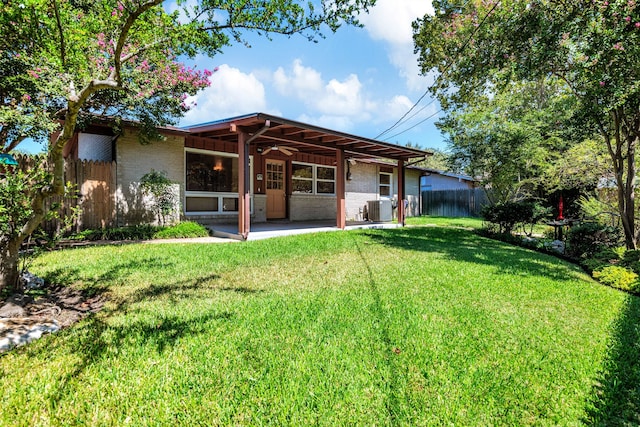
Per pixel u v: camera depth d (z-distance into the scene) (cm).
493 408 175
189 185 879
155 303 318
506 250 695
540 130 1077
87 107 665
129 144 764
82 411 168
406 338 251
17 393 179
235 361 213
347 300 335
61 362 211
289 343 238
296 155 1173
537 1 601
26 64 454
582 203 945
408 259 546
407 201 1759
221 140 923
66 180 669
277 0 360
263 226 934
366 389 188
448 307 321
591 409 176
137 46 420
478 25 786
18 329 246
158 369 203
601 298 367
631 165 651
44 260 461
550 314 313
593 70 541
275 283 395
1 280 302
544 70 655
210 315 289
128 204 762
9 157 329
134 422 161
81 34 394
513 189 1134
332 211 1313
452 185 2391
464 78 864
